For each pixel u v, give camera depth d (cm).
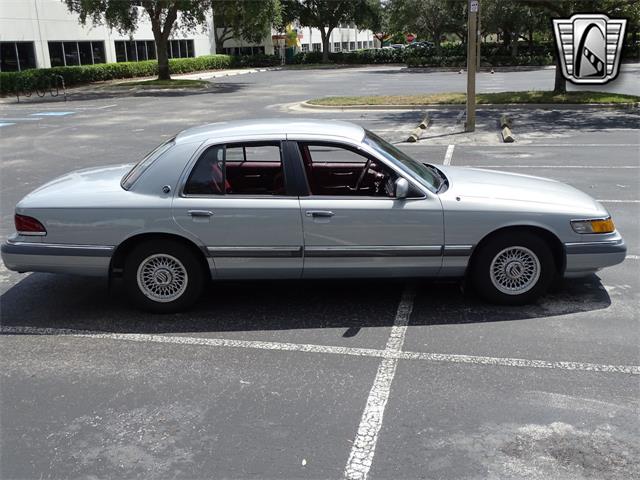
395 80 3531
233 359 451
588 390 400
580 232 513
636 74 3198
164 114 2156
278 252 506
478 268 522
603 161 1160
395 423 368
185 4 3359
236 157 530
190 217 501
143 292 525
